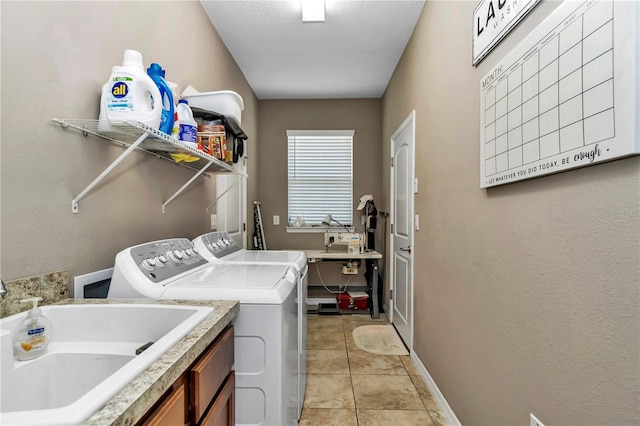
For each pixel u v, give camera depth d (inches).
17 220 34.0
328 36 102.7
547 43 35.6
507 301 45.8
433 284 78.2
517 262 43.3
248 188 136.6
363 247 140.3
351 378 85.0
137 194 55.7
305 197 159.9
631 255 26.9
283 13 90.7
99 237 46.4
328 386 80.9
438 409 71.8
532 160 38.5
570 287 33.7
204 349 32.5
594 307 30.7
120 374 21.5
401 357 97.7
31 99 35.5
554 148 34.7
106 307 36.8
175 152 58.7
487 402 51.6
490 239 50.5
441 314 72.4
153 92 42.8
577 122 31.4
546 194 37.4
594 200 30.5
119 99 40.9
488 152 49.4
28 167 35.2
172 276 50.9
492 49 48.9
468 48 58.2
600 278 30.0
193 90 74.2
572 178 33.3
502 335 47.0
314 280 157.9
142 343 36.3
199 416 30.4
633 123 25.7
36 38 36.0
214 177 93.6
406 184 106.3
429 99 82.1
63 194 39.9
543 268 38.0
